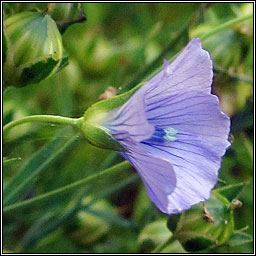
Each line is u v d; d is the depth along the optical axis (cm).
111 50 20
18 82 15
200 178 15
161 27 21
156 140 15
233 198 17
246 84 19
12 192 17
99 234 19
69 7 16
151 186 14
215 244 16
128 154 15
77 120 15
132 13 21
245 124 19
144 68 18
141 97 14
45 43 15
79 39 20
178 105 15
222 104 19
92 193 19
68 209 19
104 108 15
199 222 16
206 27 18
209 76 15
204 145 15
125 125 14
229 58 18
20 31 15
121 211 20
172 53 18
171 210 14
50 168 19
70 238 19
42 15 15
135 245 19
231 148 19
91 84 20
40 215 18
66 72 19
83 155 19
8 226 18
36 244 19
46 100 19
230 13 19
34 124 17
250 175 20
